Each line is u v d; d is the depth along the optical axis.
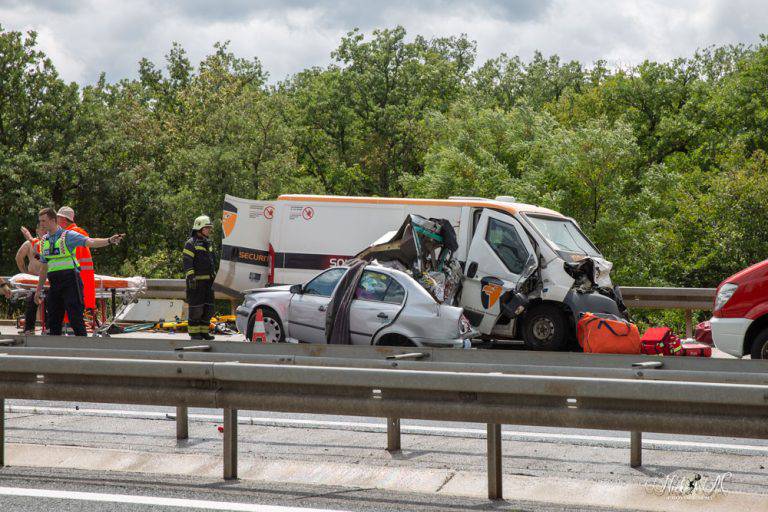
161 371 10.03
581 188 62.91
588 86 121.44
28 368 10.53
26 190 81.69
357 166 100.06
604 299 23.56
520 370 11.55
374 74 99.94
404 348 12.81
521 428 13.98
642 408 8.48
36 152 85.94
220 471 10.65
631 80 90.94
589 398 8.64
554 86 126.69
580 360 11.95
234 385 9.96
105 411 15.30
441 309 19.95
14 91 87.62
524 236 23.64
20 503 8.78
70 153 85.88
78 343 14.52
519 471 10.98
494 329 24.23
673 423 8.33
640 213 60.66
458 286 23.69
